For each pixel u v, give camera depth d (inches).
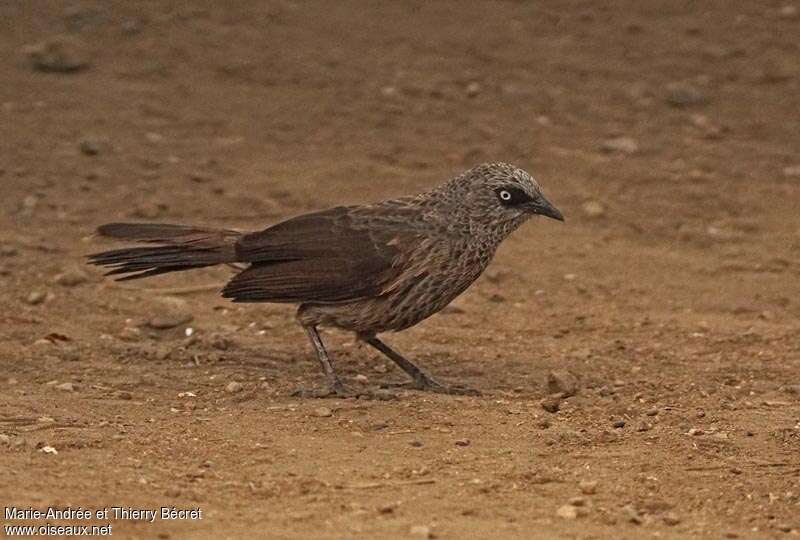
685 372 527.2
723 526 369.7
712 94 851.4
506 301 626.5
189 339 551.5
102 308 595.8
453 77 863.1
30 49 865.5
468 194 492.1
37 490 375.6
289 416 455.2
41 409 457.7
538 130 812.0
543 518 369.7
